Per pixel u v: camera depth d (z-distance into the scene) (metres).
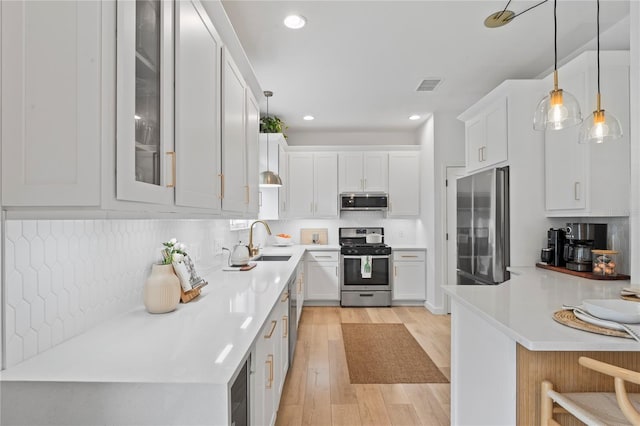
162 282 1.62
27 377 0.98
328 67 3.22
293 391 2.58
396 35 2.66
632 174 2.00
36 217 0.94
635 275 1.97
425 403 2.43
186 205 1.37
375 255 4.98
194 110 1.45
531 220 2.98
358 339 3.70
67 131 0.89
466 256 3.60
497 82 3.58
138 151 1.06
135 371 1.02
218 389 0.96
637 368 1.31
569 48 2.88
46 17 0.89
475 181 3.38
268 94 3.89
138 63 1.06
